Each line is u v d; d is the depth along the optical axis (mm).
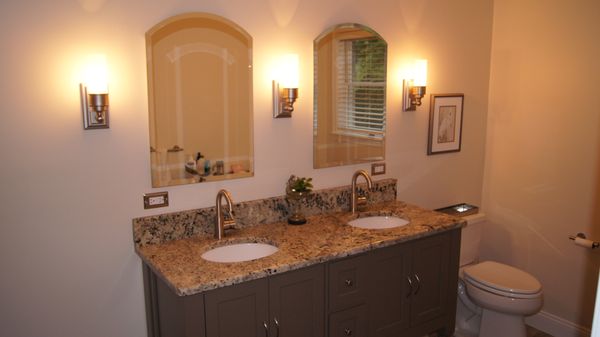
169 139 2307
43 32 1964
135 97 2197
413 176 3258
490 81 3465
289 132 2682
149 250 2223
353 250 2264
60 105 2033
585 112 2936
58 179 2072
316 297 2240
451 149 3375
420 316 2715
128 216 2254
